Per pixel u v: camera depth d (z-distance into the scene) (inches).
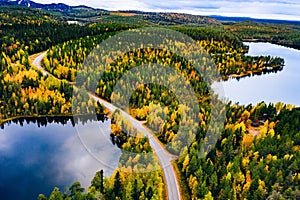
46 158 3088.1
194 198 2277.3
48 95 4256.9
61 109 4146.2
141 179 2285.9
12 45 6087.6
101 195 2161.7
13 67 4837.6
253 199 2196.1
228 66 6471.5
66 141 3486.7
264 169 2429.9
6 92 4205.2
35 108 4128.9
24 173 2856.8
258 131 3440.0
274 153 2721.5
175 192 2357.3
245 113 3631.9
